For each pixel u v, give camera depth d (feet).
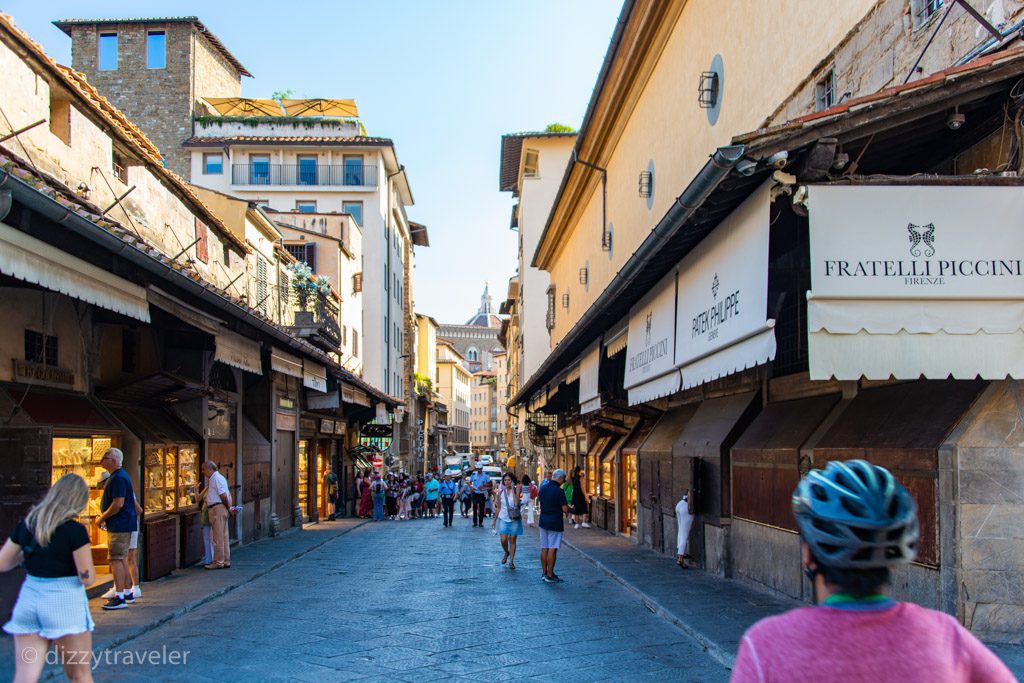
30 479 28.27
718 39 43.39
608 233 75.87
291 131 147.74
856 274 19.94
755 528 35.88
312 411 86.17
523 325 142.10
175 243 54.54
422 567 47.93
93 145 42.52
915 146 22.76
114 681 22.12
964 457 22.36
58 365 33.71
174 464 43.80
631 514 65.16
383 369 148.25
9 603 25.96
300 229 111.96
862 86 28.53
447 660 24.34
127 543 32.32
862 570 6.18
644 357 38.37
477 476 87.15
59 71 37.68
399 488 100.89
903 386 26.61
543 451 135.23
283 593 37.73
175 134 141.08
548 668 23.31
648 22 54.19
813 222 20.01
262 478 65.10
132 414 40.96
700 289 27.76
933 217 20.18
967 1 23.04
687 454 45.73
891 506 6.13
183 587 37.76
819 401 32.12
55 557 16.72
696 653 24.97
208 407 50.42
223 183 145.59
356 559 52.60
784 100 34.63
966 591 22.15
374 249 147.02
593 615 31.48
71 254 23.44
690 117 48.52
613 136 71.41
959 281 20.06
